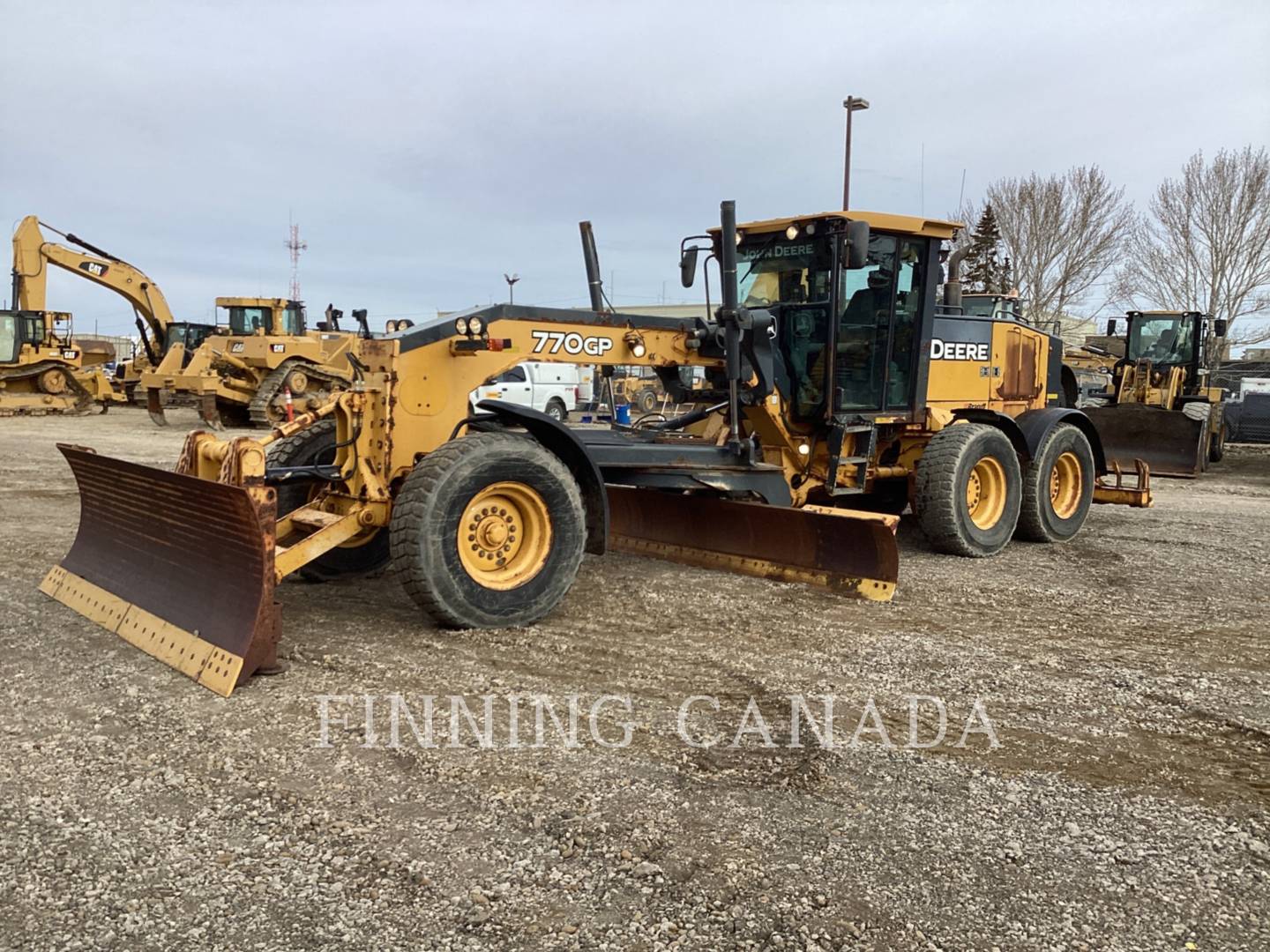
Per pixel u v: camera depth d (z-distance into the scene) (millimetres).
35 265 24812
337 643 5234
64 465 13922
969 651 5344
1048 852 3152
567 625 5758
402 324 6027
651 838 3178
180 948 2582
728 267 6660
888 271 7836
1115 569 7754
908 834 3252
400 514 5258
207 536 4895
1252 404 23797
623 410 8688
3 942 2594
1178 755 3979
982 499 8430
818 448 7969
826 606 6316
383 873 2953
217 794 3453
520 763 3746
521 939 2639
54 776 3584
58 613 5750
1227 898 2908
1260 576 7504
